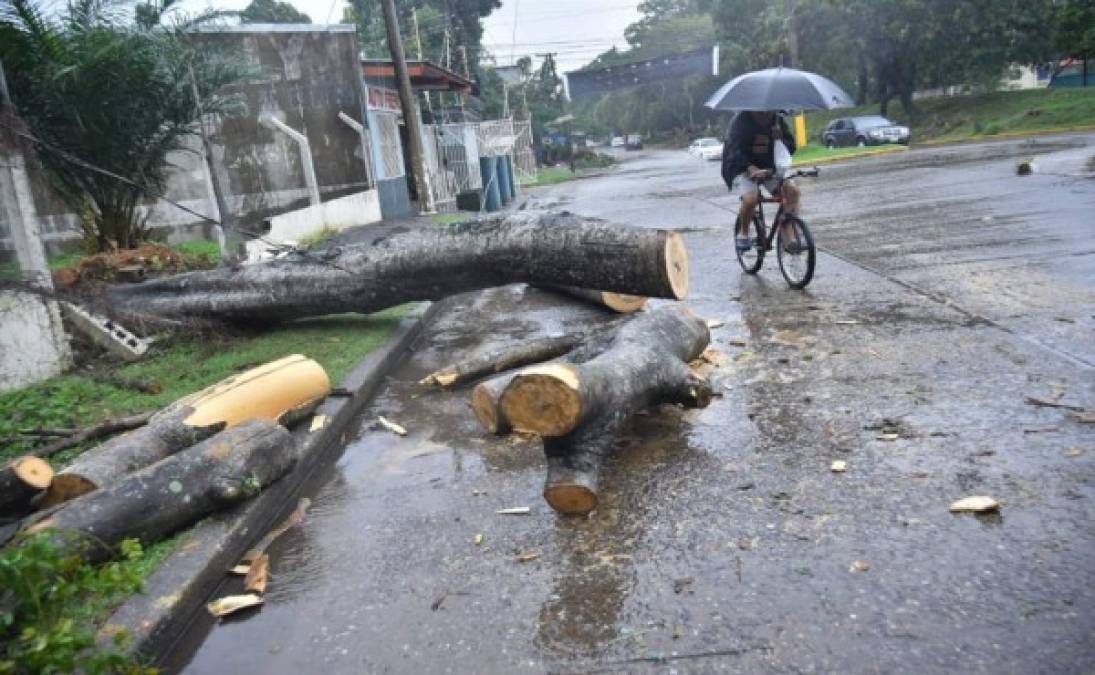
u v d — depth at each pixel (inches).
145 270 355.6
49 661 102.2
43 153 372.2
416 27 1625.2
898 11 1414.9
